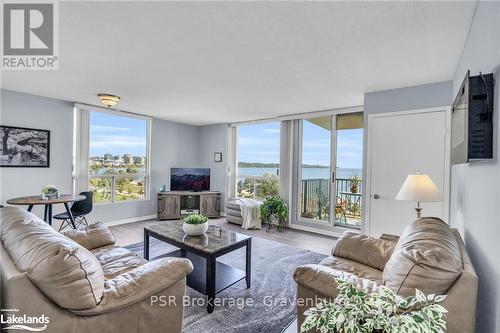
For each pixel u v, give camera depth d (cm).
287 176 514
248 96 372
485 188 142
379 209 332
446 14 169
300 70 270
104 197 483
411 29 188
